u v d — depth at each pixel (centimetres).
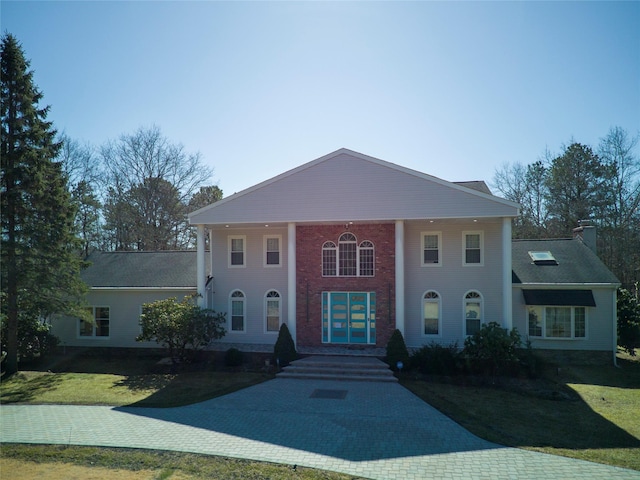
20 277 2083
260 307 2472
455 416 1369
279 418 1348
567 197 4397
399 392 1667
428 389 1711
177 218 4550
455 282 2311
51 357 2464
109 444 1123
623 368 2167
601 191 4225
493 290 2284
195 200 4994
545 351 2286
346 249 2369
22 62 2088
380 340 2300
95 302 2559
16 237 2094
